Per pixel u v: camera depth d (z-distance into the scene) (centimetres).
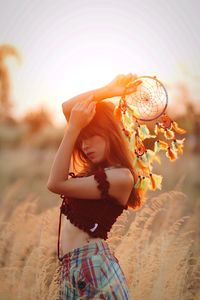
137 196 344
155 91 333
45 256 474
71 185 320
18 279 475
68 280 322
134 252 471
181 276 459
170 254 464
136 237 485
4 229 525
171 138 343
